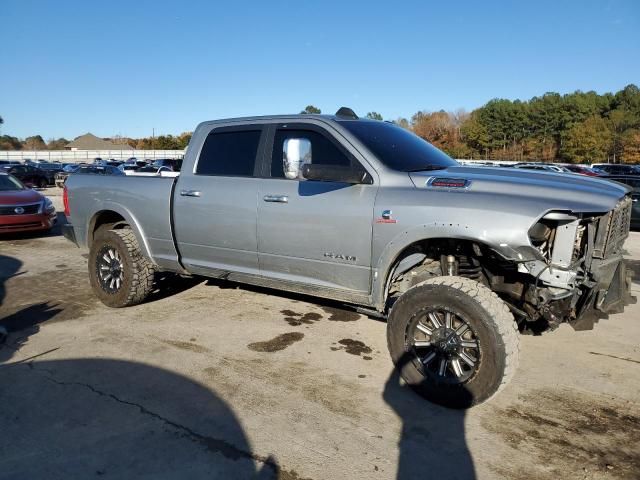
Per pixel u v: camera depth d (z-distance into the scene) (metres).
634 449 2.84
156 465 2.63
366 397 3.41
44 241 9.83
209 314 5.08
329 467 2.65
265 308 5.29
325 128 3.94
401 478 2.57
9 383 3.52
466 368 3.30
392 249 3.45
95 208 5.31
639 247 9.59
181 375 3.68
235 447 2.80
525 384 3.63
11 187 10.75
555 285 3.12
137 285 5.05
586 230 3.24
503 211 3.04
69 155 74.19
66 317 4.95
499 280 3.50
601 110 78.00
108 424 3.01
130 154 76.31
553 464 2.70
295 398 3.37
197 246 4.61
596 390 3.54
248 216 4.20
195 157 4.71
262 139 4.30
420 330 3.37
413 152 4.03
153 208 4.83
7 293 5.81
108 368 3.79
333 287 3.87
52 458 2.68
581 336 4.59
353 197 3.64
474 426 3.07
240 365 3.88
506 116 79.19
